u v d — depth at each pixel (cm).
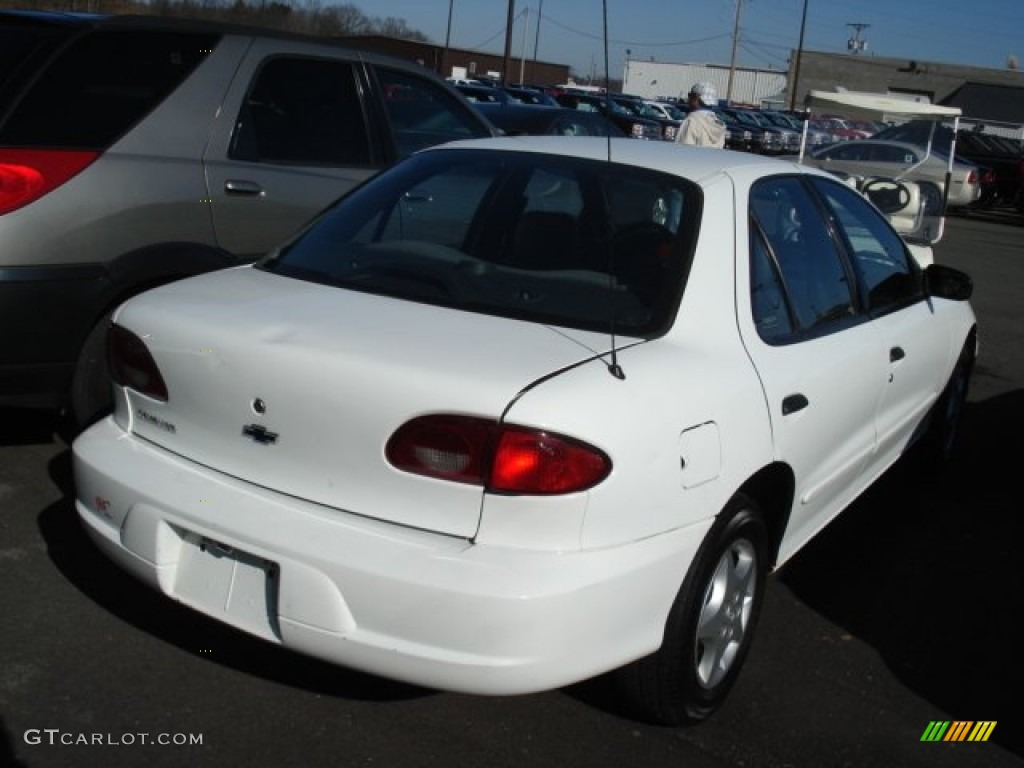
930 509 508
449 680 245
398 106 566
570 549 248
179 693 304
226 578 269
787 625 380
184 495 273
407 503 253
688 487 272
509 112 1201
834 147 1538
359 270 322
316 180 501
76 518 405
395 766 280
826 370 346
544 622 241
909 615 397
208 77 465
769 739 307
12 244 396
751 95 7219
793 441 323
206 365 278
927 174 1398
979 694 345
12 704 293
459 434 246
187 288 314
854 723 320
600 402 253
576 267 312
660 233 318
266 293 306
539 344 271
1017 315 1062
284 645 258
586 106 2973
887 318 423
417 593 242
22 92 411
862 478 422
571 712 309
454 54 5825
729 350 304
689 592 280
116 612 343
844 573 430
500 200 338
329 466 261
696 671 295
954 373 528
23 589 352
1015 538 479
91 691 302
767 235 347
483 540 247
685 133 972
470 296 302
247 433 273
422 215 344
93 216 417
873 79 6134
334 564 248
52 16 449
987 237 1944
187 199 448
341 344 266
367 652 248
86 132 424
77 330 414
